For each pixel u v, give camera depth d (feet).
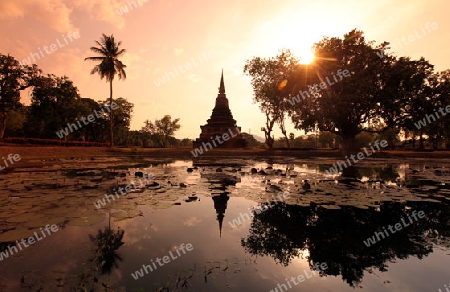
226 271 10.41
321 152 99.55
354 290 9.28
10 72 92.99
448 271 10.77
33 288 8.78
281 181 33.81
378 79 86.58
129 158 81.71
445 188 29.84
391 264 11.34
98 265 10.61
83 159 71.26
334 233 15.14
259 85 121.29
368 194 25.66
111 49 102.12
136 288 8.95
